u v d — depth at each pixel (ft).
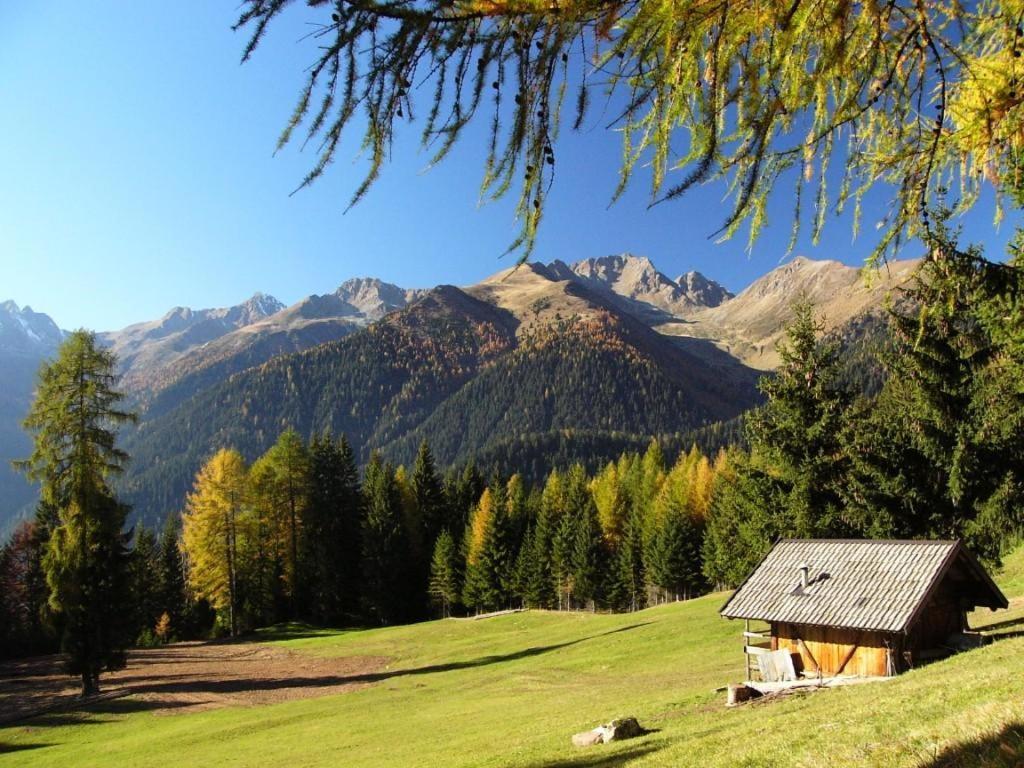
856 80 11.85
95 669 99.81
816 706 46.24
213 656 151.64
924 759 22.66
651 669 97.71
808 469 101.30
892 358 94.48
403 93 9.84
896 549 65.41
